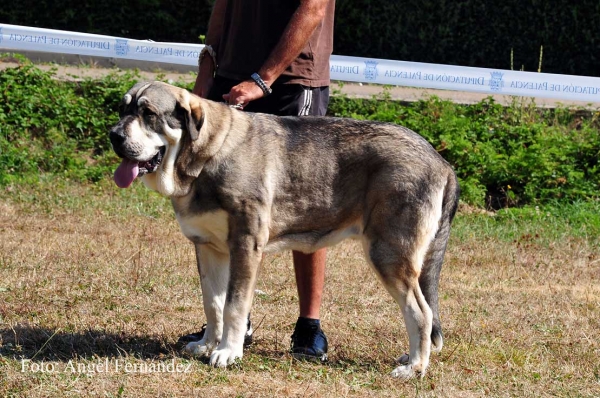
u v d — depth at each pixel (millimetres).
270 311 7488
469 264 10039
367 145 5887
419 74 14336
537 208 13008
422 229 5734
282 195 5859
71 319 6738
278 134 5910
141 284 7965
